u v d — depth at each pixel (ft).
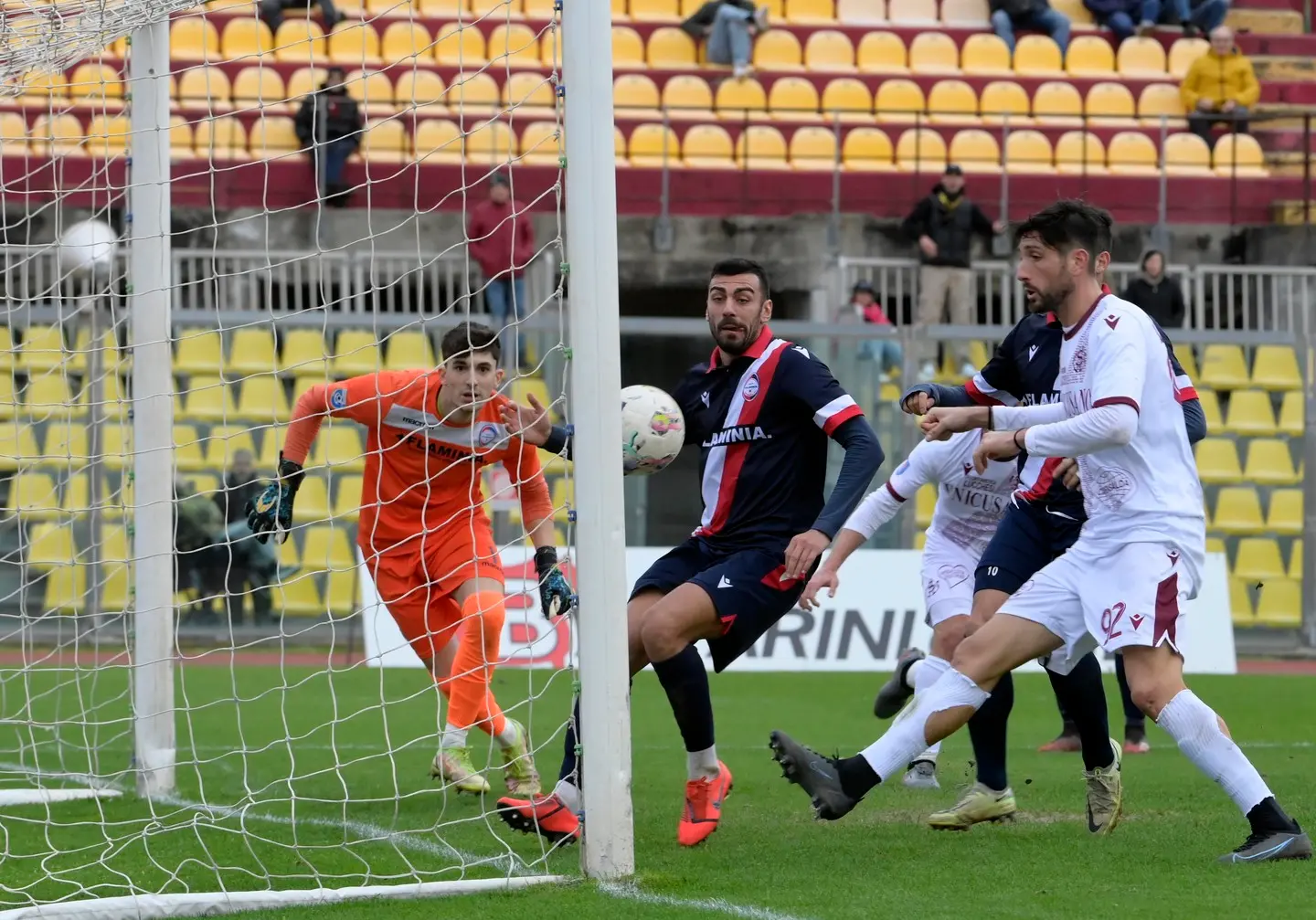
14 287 171.12
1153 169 220.64
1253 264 211.00
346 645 159.02
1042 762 89.20
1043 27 237.45
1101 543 55.21
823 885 52.11
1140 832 63.26
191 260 185.88
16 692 120.88
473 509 71.00
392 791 77.66
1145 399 54.70
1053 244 54.90
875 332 167.94
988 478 76.59
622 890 51.62
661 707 118.42
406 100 203.72
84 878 55.62
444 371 70.33
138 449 75.51
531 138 202.90
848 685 133.59
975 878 53.21
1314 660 170.40
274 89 203.10
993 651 55.93
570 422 58.13
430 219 194.90
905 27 237.45
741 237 203.62
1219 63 224.33
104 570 147.74
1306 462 174.19
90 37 75.61
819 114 223.30
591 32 53.47
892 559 146.00
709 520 63.41
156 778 76.89
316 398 70.44
